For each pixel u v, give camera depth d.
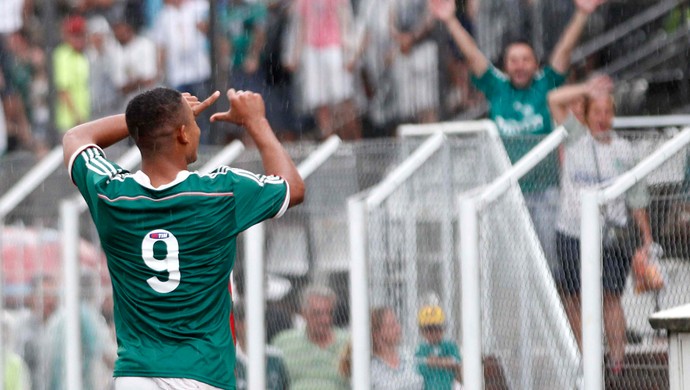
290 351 27.05
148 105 15.70
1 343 29.94
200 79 37.22
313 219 27.23
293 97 37.78
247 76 37.16
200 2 37.72
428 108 36.88
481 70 30.67
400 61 37.16
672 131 29.83
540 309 23.84
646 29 38.38
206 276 15.67
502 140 26.88
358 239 25.39
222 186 15.66
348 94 37.66
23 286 29.95
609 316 22.86
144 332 15.70
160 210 15.50
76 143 16.47
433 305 25.70
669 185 23.14
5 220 30.12
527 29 36.41
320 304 26.89
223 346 15.81
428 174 26.22
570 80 37.28
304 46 37.75
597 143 25.16
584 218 22.33
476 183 26.31
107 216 15.71
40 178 30.22
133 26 38.75
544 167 24.69
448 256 25.86
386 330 25.70
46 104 39.34
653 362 22.94
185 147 15.95
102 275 28.92
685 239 23.25
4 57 40.19
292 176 16.23
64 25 39.34
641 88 38.25
